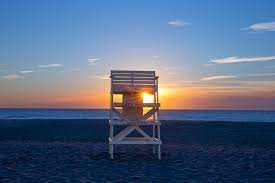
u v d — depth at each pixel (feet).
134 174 31.86
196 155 44.19
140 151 47.78
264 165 37.09
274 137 69.15
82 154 44.42
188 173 32.53
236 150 49.11
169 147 52.42
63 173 32.19
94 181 28.84
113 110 42.22
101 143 56.95
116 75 42.70
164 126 99.25
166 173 32.45
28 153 44.98
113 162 38.55
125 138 42.70
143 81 42.98
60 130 82.33
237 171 33.68
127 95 43.39
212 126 101.19
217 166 36.37
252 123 124.06
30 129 85.20
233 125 108.06
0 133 73.77
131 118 42.68
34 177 30.40
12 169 34.14
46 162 38.27
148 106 41.91
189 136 70.03
